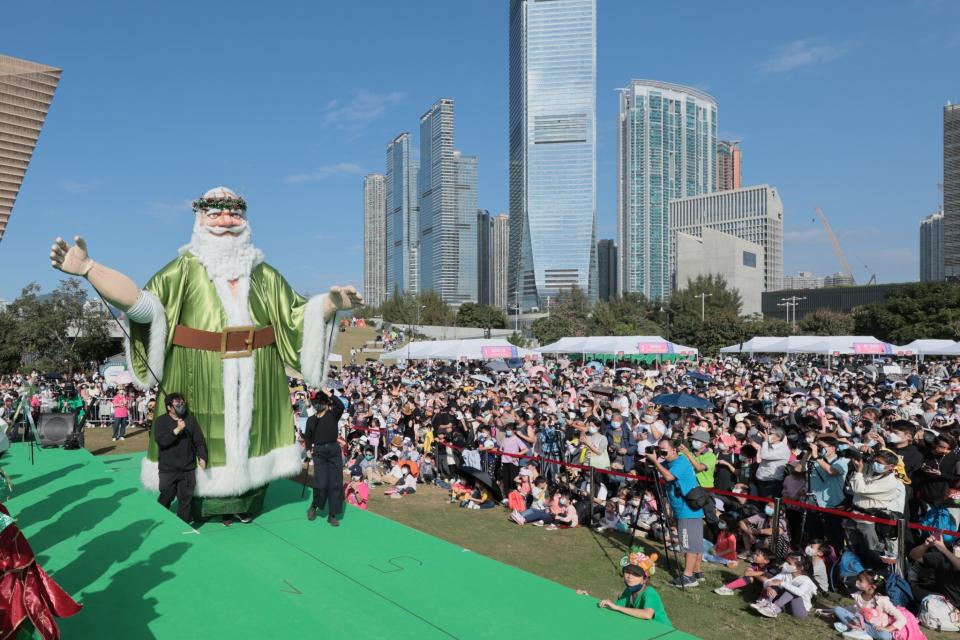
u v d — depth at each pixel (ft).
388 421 57.21
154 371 24.85
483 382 94.27
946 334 211.41
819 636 22.33
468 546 31.83
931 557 23.98
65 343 135.74
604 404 54.49
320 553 24.03
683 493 27.04
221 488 25.45
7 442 25.13
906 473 30.32
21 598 10.61
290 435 28.07
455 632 17.88
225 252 26.45
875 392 67.15
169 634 14.30
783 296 408.67
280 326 27.81
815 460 29.60
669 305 309.83
